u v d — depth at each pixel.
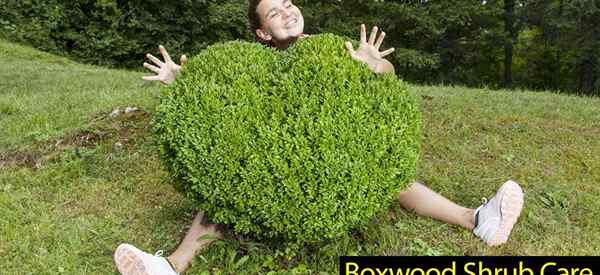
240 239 2.70
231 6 13.65
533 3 13.23
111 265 2.68
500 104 5.62
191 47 13.88
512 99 6.04
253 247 2.63
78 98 5.88
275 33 2.85
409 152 2.38
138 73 8.85
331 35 2.54
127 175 3.84
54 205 3.38
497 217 2.68
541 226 3.03
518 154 4.18
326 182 2.19
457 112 5.09
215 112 2.24
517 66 16.84
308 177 2.19
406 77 15.70
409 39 14.80
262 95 2.29
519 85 16.23
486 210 2.73
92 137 4.43
